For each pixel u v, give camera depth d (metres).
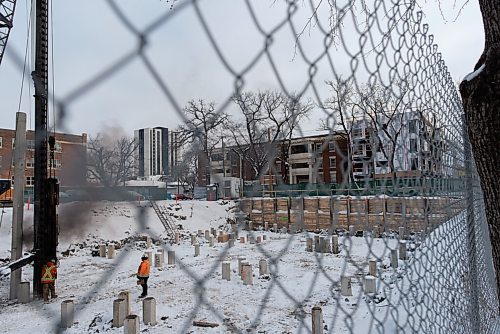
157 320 8.34
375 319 1.90
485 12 1.68
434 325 2.54
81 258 15.63
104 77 0.68
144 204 0.96
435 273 2.75
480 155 1.66
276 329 7.32
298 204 1.40
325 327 5.82
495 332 4.80
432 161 2.68
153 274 12.70
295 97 1.17
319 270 1.58
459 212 3.81
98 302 9.13
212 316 8.33
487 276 4.96
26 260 8.52
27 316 7.60
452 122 3.59
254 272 12.53
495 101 1.60
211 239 17.56
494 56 1.62
